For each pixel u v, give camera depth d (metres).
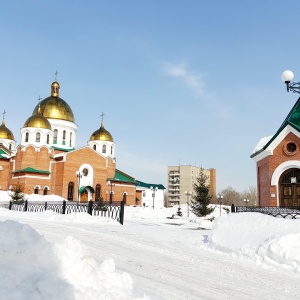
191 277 8.33
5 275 5.06
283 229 11.80
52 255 5.78
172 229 20.47
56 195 53.69
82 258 6.25
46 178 55.34
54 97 64.69
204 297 6.70
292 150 22.75
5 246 5.64
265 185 24.06
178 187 123.56
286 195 22.66
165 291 6.88
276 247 10.23
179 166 124.62
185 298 6.52
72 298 4.79
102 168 60.50
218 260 10.70
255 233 12.33
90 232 15.87
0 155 58.75
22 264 5.36
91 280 5.54
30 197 47.34
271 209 19.81
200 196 38.59
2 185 57.31
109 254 10.58
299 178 22.36
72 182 56.44
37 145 56.50
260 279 8.45
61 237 13.57
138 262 9.70
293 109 24.19
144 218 33.84
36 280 5.00
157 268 9.07
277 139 23.23
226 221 14.52
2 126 69.69
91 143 67.88
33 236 6.16
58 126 62.25
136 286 6.93
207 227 23.70
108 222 22.41
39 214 26.00
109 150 67.62
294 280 8.46
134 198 65.38
